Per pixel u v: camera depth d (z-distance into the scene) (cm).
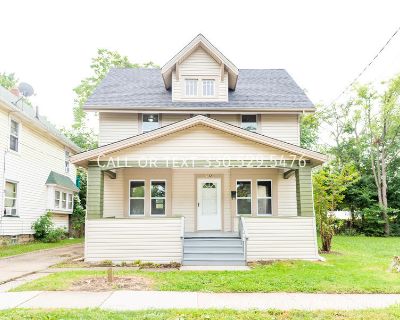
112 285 798
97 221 1201
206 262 1155
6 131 1669
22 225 1816
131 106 1520
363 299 701
